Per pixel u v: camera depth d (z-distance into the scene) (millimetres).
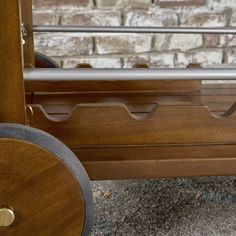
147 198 855
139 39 1344
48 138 502
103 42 1331
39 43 1303
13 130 488
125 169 648
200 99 892
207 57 1402
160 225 755
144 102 866
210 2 1345
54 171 504
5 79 497
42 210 517
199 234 728
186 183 923
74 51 1328
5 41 483
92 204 528
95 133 640
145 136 646
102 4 1295
